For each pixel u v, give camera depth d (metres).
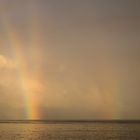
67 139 110.00
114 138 113.50
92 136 124.06
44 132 156.50
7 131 166.00
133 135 129.00
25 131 166.50
